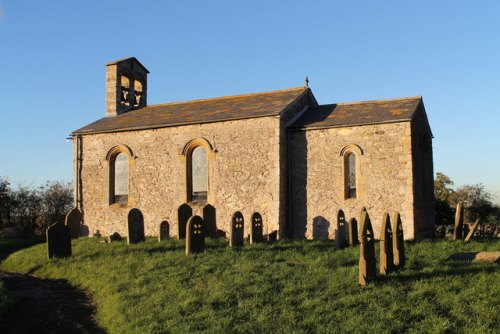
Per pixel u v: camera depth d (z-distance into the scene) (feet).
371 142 65.26
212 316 31.48
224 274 40.68
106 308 36.91
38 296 42.42
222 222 70.74
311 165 68.44
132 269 45.75
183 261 46.65
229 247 53.88
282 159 68.44
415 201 63.98
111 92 90.27
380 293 33.68
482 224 119.55
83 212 81.30
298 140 69.51
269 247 53.67
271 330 29.09
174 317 31.89
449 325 28.50
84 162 81.82
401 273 38.50
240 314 31.63
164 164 75.56
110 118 88.07
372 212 64.39
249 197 69.31
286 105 71.36
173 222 74.13
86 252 57.57
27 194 125.39
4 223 117.70
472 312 30.45
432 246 51.31
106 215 79.30
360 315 30.19
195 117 75.25
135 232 61.87
